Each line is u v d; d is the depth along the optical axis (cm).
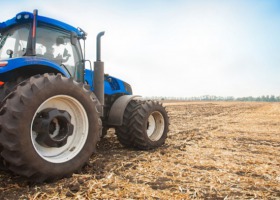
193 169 380
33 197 271
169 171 367
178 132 761
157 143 520
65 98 334
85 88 375
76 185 300
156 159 432
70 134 337
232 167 395
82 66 450
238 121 1132
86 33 448
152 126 532
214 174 359
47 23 392
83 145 346
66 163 324
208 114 1598
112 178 332
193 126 928
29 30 368
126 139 505
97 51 448
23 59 329
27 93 292
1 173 338
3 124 277
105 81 523
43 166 299
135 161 416
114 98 534
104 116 512
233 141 623
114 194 282
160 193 289
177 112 1805
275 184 326
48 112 317
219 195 288
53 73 345
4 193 281
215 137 680
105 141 591
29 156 287
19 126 280
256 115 1505
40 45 391
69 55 427
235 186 317
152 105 510
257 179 344
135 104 502
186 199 275
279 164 418
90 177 332
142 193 287
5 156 281
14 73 355
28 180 306
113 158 433
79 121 353
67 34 423
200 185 316
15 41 394
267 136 706
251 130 823
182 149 517
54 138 323
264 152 507
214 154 479
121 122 484
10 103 285
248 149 533
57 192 285
